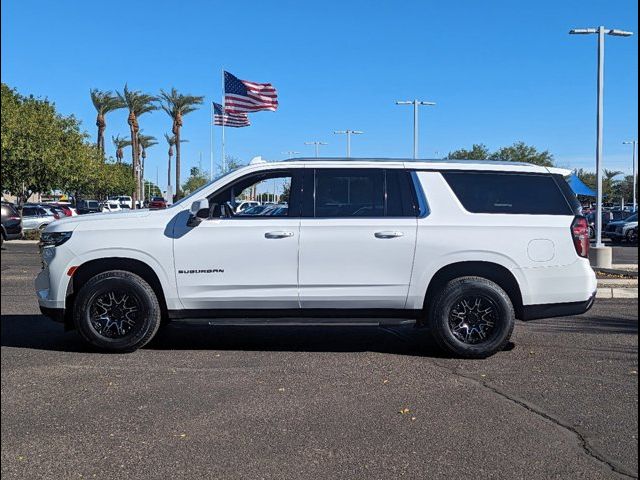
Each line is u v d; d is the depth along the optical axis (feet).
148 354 23.97
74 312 23.32
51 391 19.26
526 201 23.71
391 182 23.76
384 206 23.58
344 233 23.16
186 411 17.60
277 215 23.58
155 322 23.49
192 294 23.34
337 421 16.88
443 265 23.22
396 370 21.88
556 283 23.29
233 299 23.31
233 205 24.00
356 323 23.80
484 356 23.26
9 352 24.00
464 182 23.80
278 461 14.40
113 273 23.29
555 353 24.38
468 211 23.49
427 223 23.27
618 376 21.17
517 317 23.68
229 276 23.22
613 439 15.72
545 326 29.89
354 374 21.35
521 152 187.83
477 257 23.12
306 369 21.93
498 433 16.10
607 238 115.96
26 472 13.87
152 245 23.21
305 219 23.40
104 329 23.49
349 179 23.80
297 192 23.71
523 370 21.91
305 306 23.43
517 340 26.71
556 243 23.31
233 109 81.71
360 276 23.21
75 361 22.72
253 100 81.82
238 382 20.31
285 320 23.70
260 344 26.02
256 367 22.18
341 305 23.39
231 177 23.99
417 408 17.93
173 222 23.53
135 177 181.27
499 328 23.03
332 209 23.59
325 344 26.09
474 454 14.83
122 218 23.71
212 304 23.43
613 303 37.04
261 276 23.21
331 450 15.01
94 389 19.48
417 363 22.85
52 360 22.84
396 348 25.36
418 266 23.20
